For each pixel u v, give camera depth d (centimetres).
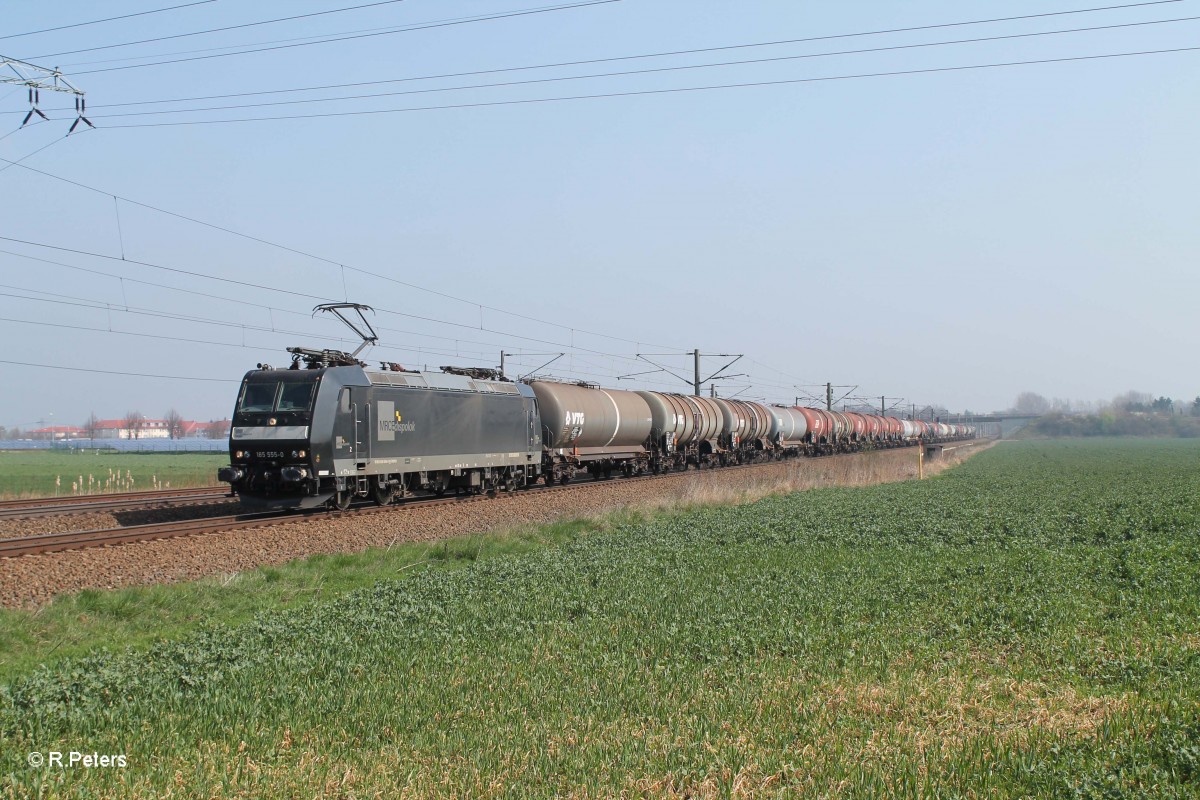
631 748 825
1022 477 5762
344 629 1336
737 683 1057
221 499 3156
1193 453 10888
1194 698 984
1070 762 789
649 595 1600
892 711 957
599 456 4375
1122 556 2083
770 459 6700
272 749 843
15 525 2392
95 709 946
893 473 5816
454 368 3438
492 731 884
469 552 2191
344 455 2673
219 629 1311
